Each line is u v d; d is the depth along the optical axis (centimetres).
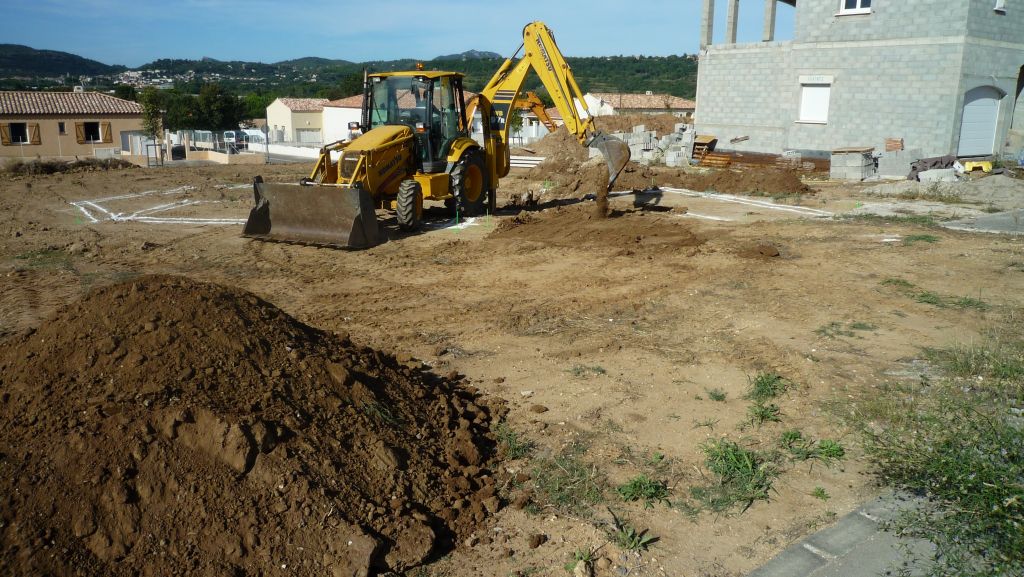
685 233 1204
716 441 489
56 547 313
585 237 1196
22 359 419
